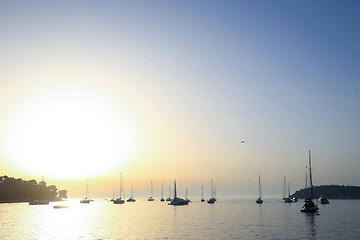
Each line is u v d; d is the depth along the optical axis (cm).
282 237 7894
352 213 16288
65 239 7875
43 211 18962
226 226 10225
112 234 8588
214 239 7656
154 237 8025
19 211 18862
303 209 15538
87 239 7850
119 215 15525
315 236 8044
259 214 15550
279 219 12681
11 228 10125
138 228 9862
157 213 16812
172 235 8306
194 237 7969
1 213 17175
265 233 8556
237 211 18162
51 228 10056
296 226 10125
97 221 12312
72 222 11962
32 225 10975
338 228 9594
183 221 12075
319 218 13100
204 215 15175
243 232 8775
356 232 8725
